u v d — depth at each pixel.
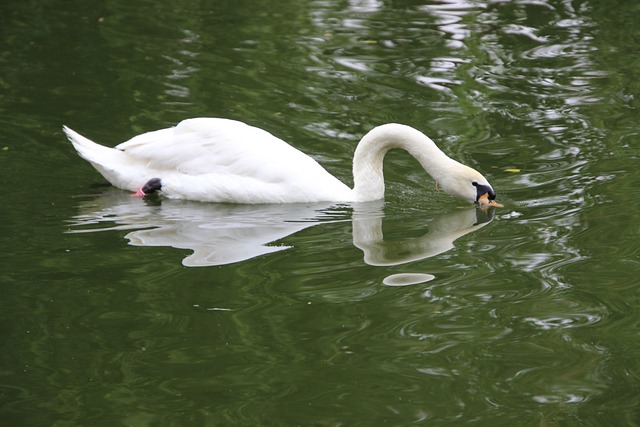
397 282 11.39
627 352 9.67
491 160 16.03
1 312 10.41
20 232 12.80
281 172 14.55
